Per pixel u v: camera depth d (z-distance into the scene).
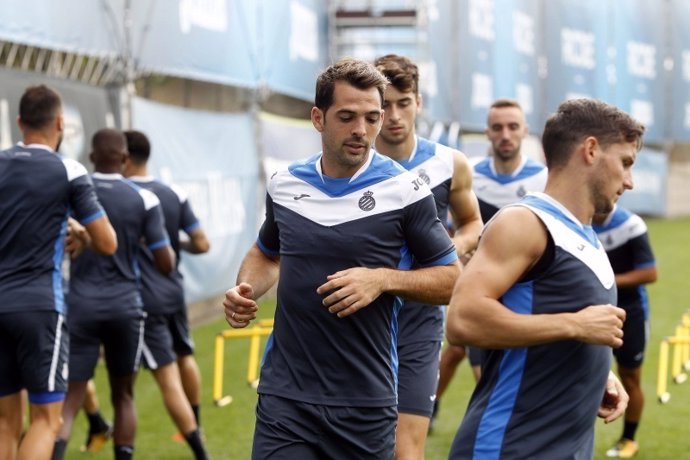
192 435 12.13
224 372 18.25
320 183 7.20
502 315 5.79
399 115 9.68
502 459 6.02
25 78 14.70
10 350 9.52
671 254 39.56
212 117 21.81
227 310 7.36
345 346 7.03
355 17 30.86
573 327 5.79
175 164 19.77
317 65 28.94
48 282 9.55
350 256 7.03
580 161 6.03
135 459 12.56
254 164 24.17
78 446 13.33
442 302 7.19
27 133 9.74
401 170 7.29
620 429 14.62
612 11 50.56
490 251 5.91
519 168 13.29
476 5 38.19
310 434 7.05
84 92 16.39
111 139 11.67
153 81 21.27
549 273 5.94
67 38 15.33
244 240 23.42
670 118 56.00
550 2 45.53
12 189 9.44
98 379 17.47
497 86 40.50
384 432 7.21
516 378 6.04
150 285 12.35
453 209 10.21
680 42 56.19
